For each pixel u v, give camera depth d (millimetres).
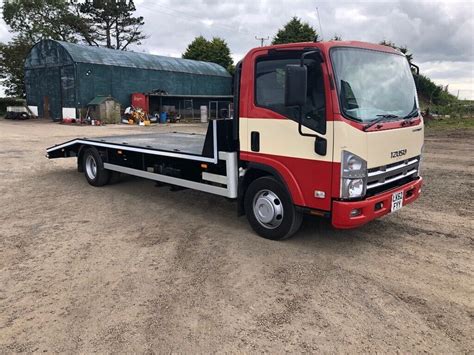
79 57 33312
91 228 6066
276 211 5211
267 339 3293
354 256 4914
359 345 3209
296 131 4676
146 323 3518
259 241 5406
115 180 9008
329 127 4359
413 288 4117
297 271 4508
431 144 16062
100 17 55156
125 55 38031
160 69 39719
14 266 4711
